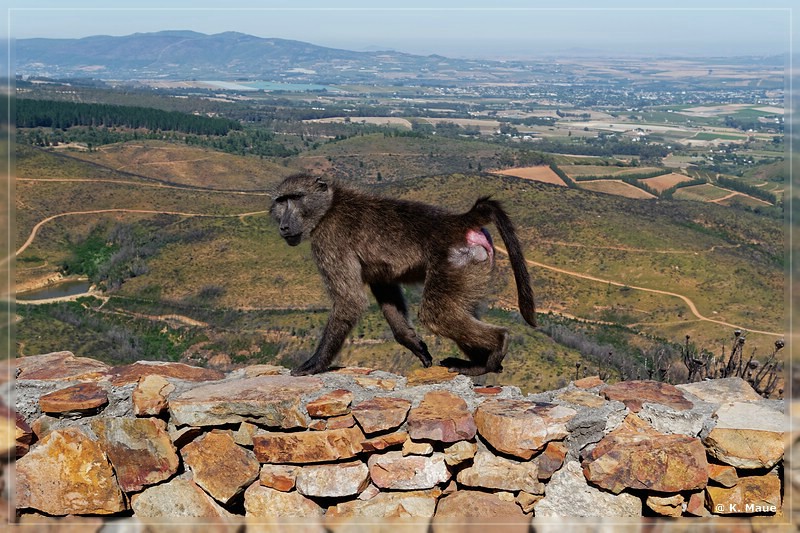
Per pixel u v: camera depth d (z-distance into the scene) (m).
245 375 4.85
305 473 4.11
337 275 5.23
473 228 5.00
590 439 4.00
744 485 3.83
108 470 4.18
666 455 3.86
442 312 4.92
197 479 4.20
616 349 26.94
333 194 5.42
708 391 4.32
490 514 3.99
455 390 4.48
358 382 4.52
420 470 4.09
